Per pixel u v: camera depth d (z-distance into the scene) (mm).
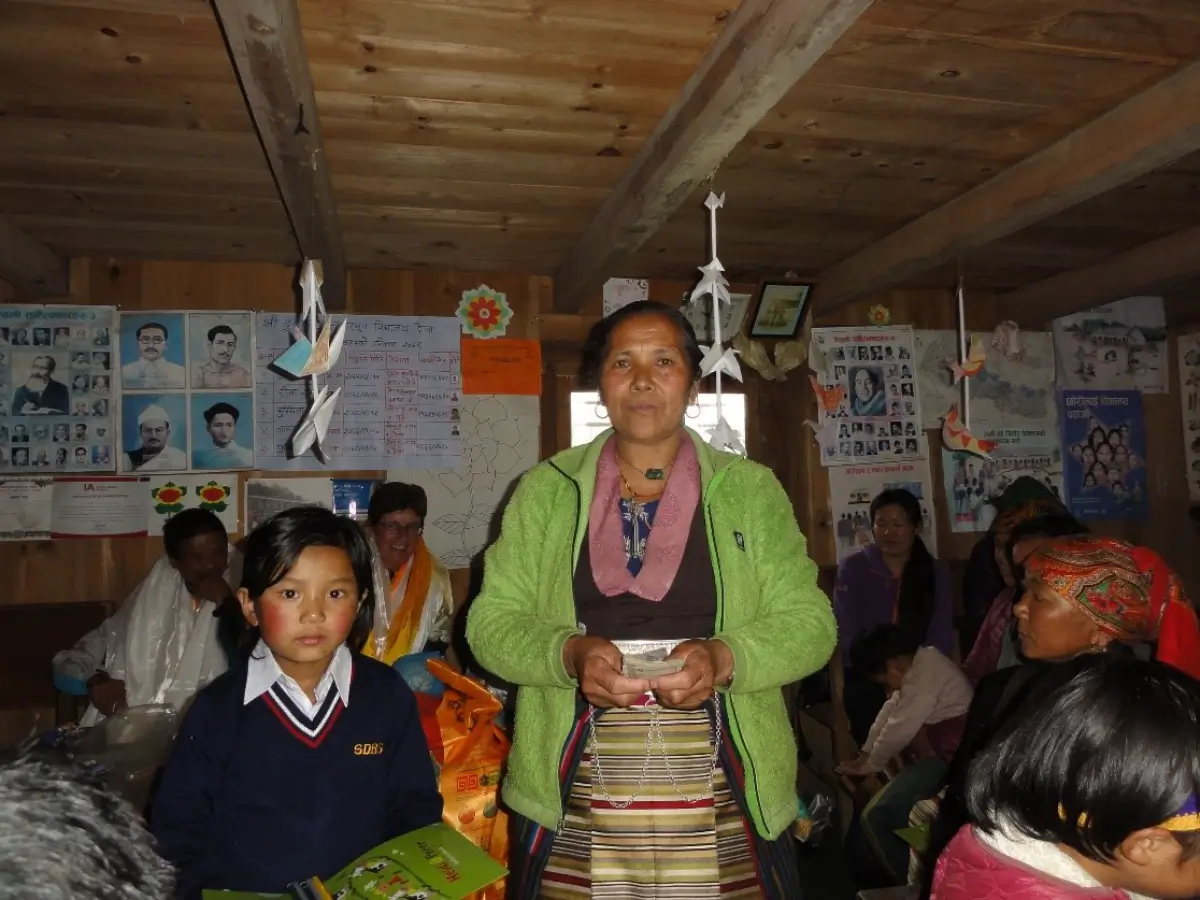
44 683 2680
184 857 1020
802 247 2844
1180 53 1637
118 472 2814
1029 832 769
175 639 2201
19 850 479
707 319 3086
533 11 1458
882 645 2508
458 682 1550
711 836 1046
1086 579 1381
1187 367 3686
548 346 3189
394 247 2785
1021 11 1487
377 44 1555
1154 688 740
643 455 1199
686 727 1073
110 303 2850
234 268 2926
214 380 2881
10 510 2744
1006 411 3504
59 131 1899
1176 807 694
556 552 1168
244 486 2904
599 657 957
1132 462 3605
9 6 1432
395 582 2352
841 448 3342
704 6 1451
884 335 3416
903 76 1720
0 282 2805
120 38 1535
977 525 3434
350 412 2971
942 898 841
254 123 1711
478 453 3076
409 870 953
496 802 1510
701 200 2391
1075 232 2748
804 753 3102
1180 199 2445
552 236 2688
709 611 1114
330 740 1115
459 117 1854
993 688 1591
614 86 1725
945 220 2430
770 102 1465
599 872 1046
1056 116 1902
